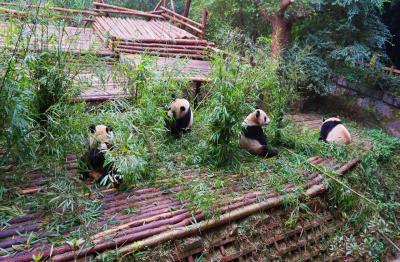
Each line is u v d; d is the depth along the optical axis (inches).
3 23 142.3
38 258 88.0
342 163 168.4
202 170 145.1
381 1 246.5
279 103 177.0
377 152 193.5
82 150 128.9
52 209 107.4
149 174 133.6
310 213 134.7
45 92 131.1
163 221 108.2
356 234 146.1
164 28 295.6
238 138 150.8
